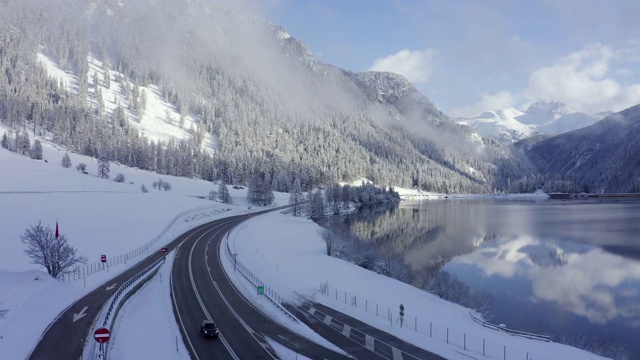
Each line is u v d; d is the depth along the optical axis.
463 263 89.31
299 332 37.56
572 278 78.31
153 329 37.66
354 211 189.75
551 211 193.25
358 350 33.66
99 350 28.14
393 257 77.69
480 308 58.16
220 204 151.75
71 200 109.88
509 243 111.00
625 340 50.97
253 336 36.50
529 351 34.91
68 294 44.00
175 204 131.25
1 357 27.33
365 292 51.72
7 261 59.19
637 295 68.31
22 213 89.25
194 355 32.38
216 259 69.25
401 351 33.53
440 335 37.50
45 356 29.48
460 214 178.62
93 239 77.81
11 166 146.25
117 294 42.53
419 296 51.94
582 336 51.72
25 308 35.84
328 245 76.56
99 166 167.88
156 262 65.25
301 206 153.00
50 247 50.06
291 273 60.22
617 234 124.00
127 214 104.88
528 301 65.06
